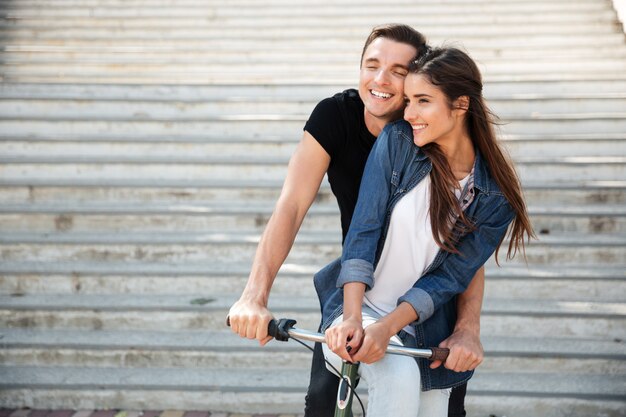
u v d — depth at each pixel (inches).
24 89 295.0
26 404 172.1
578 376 175.3
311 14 370.0
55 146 258.7
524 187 234.1
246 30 359.6
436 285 90.0
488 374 176.4
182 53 338.6
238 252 214.1
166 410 170.4
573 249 210.2
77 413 169.8
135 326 192.4
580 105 277.7
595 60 322.0
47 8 371.9
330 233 222.7
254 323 84.4
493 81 290.8
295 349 180.4
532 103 277.9
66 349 181.8
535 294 198.4
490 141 91.2
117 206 234.1
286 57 337.4
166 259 214.2
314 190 99.7
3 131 267.9
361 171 101.1
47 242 214.4
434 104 87.9
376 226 90.1
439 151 90.4
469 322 93.4
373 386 84.5
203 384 172.4
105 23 365.1
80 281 203.6
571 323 186.4
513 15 357.1
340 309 94.0
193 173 247.9
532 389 169.5
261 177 247.6
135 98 283.1
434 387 93.7
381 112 97.4
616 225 222.1
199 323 191.8
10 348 182.5
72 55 337.7
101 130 269.0
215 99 281.3
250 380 174.2
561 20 352.8
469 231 91.6
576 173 244.5
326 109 101.1
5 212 226.5
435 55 89.3
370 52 97.2
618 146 255.4
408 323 87.4
